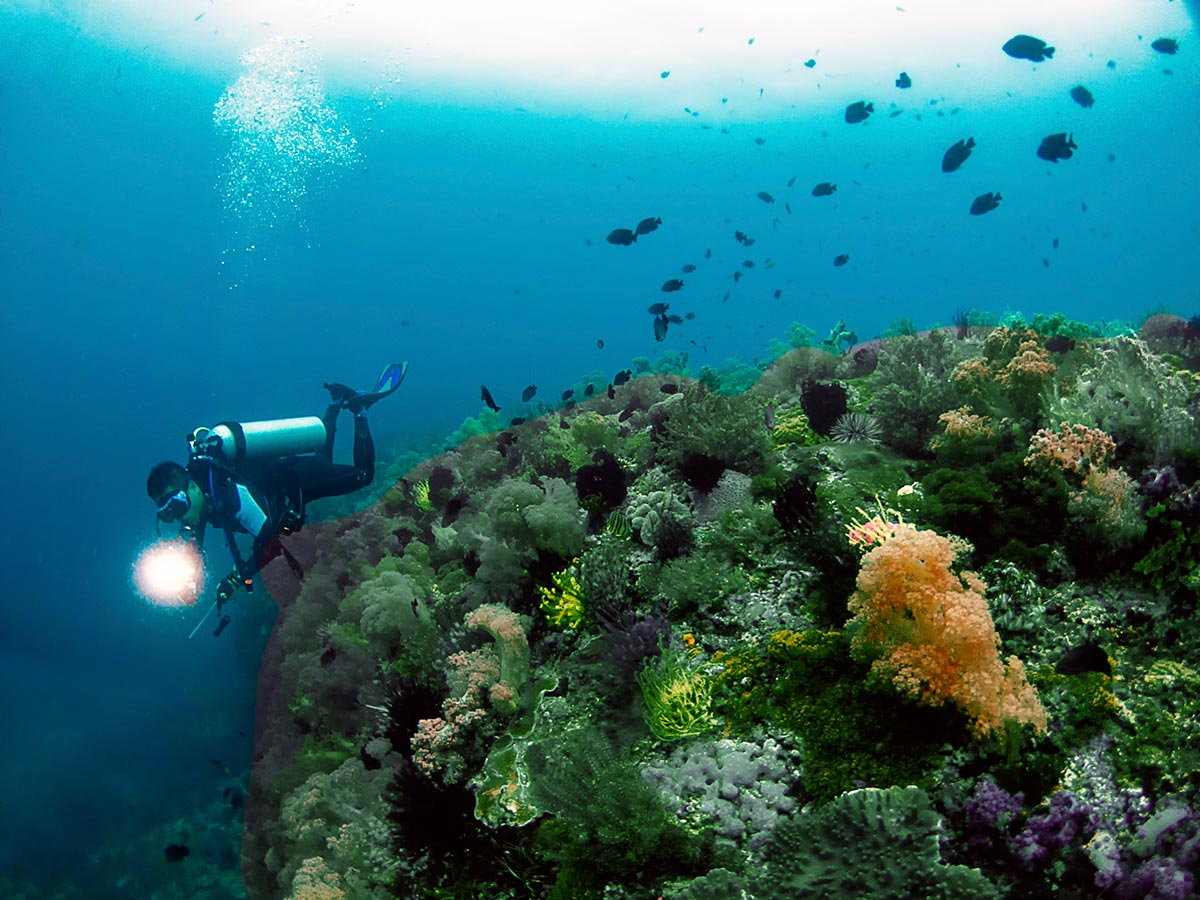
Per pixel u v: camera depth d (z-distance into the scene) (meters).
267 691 8.34
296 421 7.09
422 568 7.05
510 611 4.99
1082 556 3.72
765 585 4.32
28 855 16.42
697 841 3.02
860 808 2.71
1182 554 3.41
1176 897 2.29
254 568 6.71
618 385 8.95
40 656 30.66
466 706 4.48
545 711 4.32
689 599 4.39
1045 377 4.65
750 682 3.70
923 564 3.16
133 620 30.38
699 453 5.54
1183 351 6.56
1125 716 2.94
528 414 11.26
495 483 8.05
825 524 4.20
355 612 6.93
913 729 3.12
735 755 3.33
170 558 6.46
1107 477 3.72
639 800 3.12
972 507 3.99
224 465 6.40
